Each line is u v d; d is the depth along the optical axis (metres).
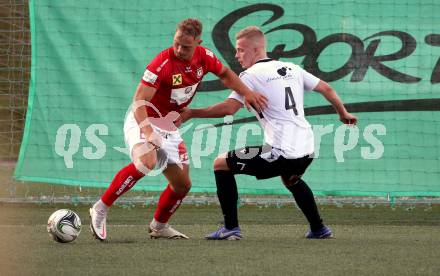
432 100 24.27
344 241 16.84
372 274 12.30
